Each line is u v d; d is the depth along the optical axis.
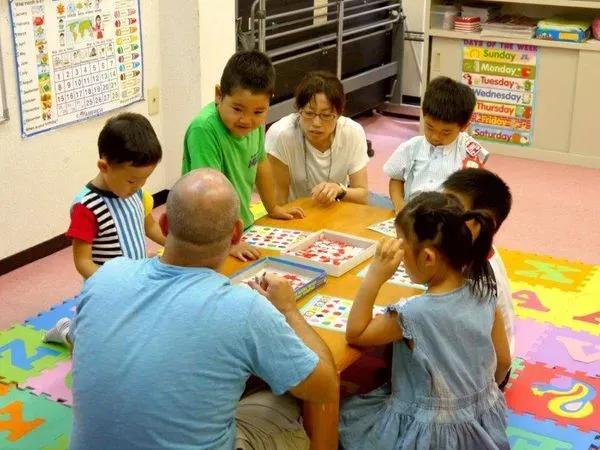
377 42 6.22
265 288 1.98
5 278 3.65
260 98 2.57
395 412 2.14
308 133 3.03
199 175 1.74
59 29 3.70
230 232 1.74
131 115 2.41
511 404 2.68
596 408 2.66
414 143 3.01
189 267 1.72
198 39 4.28
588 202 4.66
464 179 2.40
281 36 5.02
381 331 2.06
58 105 3.78
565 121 5.30
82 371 1.67
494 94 5.49
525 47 5.29
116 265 1.78
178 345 1.63
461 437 2.10
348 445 2.19
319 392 1.75
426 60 5.69
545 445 2.47
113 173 2.39
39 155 3.75
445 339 2.07
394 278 2.42
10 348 3.00
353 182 3.23
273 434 1.96
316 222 2.87
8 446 2.45
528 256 3.88
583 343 3.07
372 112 6.50
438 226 2.02
